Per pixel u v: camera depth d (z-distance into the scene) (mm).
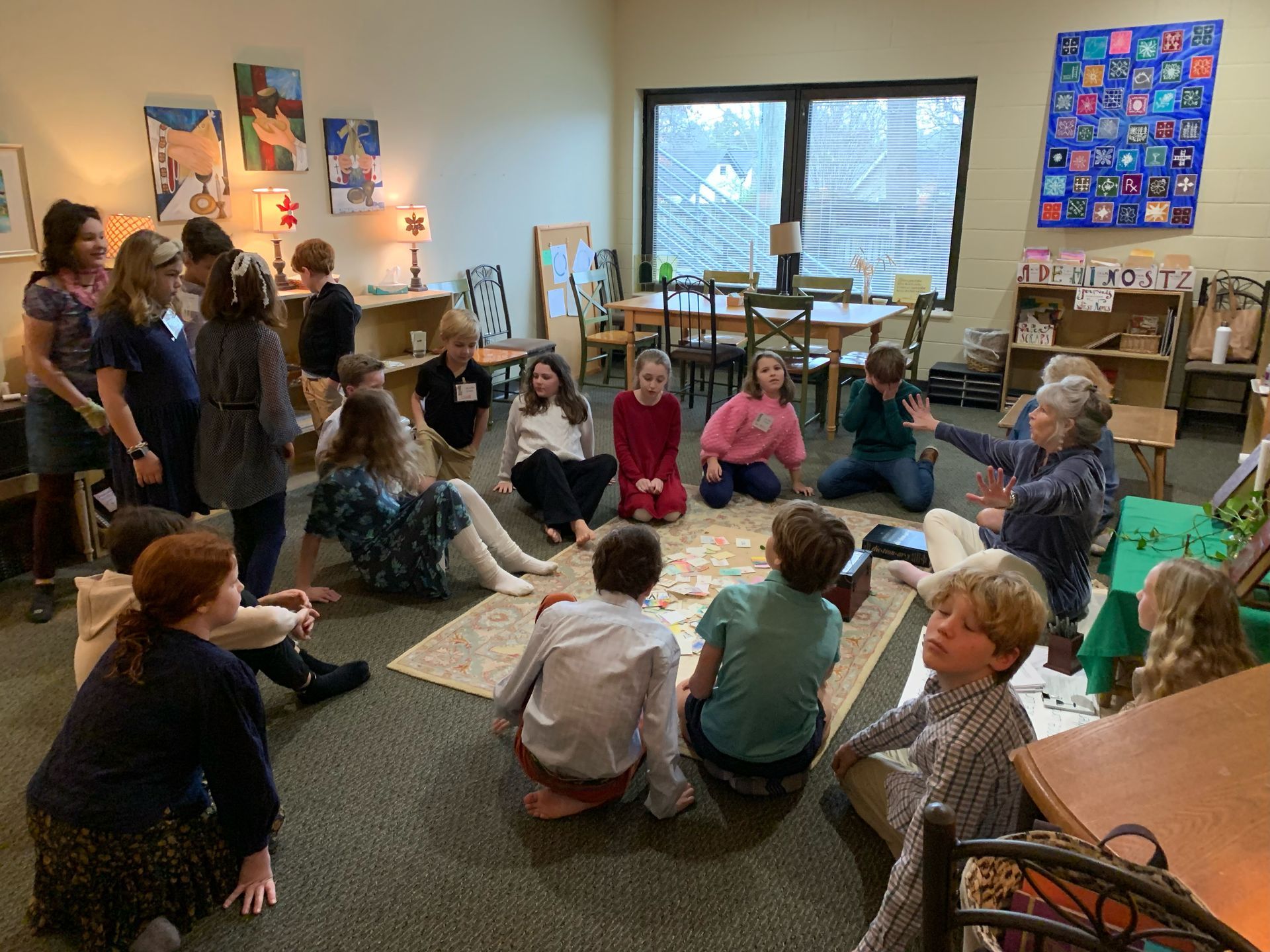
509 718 2195
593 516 4051
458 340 4031
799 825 2107
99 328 2682
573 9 6859
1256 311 5645
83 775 1665
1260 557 2072
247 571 2830
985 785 1614
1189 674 1729
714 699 2164
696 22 7074
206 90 4391
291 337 4859
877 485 4410
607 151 7562
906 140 6758
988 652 1589
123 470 2809
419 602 3211
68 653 2891
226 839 1812
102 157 3961
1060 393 2654
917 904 1551
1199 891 982
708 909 1860
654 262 7852
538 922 1824
